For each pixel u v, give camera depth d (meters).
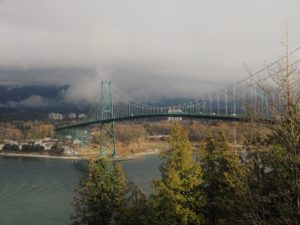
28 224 74.19
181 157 31.45
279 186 17.39
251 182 19.19
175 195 30.38
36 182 123.62
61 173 147.25
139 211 37.53
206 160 33.47
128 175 128.12
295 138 16.31
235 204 23.30
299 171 16.20
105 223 38.97
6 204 91.12
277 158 17.22
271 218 18.00
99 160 40.69
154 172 136.00
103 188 39.31
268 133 18.00
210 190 32.81
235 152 31.56
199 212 31.27
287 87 16.12
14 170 162.00
